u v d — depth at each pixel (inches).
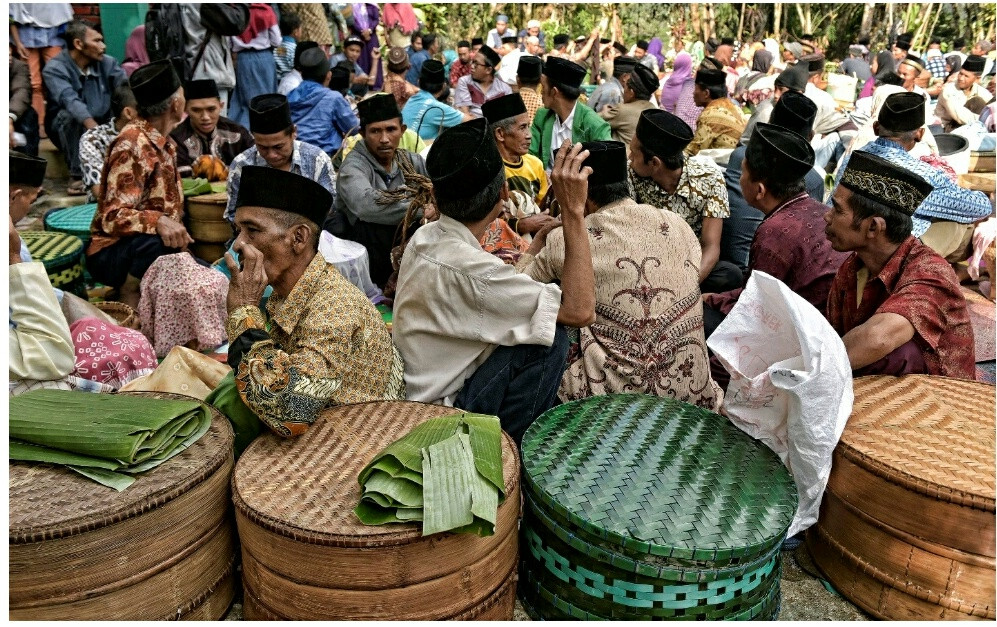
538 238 120.0
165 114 159.9
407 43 468.8
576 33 743.7
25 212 109.4
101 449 72.7
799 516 90.1
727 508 78.1
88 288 172.7
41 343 91.0
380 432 85.9
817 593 90.7
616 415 95.0
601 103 289.9
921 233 177.5
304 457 81.0
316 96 256.8
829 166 252.5
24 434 75.7
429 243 95.7
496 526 74.9
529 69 236.4
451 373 98.0
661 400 99.2
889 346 97.0
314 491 74.9
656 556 73.2
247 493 74.4
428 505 69.4
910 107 168.7
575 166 89.7
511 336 93.1
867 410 92.9
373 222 159.6
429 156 93.9
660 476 82.8
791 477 84.4
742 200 162.6
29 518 66.4
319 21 378.3
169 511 71.9
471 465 73.6
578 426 92.1
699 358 107.0
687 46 637.3
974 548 76.6
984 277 210.4
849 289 109.6
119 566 69.9
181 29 270.8
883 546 82.7
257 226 83.0
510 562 80.3
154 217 158.2
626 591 76.1
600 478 81.7
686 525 75.0
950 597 79.2
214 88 195.5
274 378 79.2
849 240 101.8
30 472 74.1
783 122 179.9
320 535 68.2
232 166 167.8
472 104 310.3
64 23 289.0
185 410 80.0
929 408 93.3
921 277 99.1
